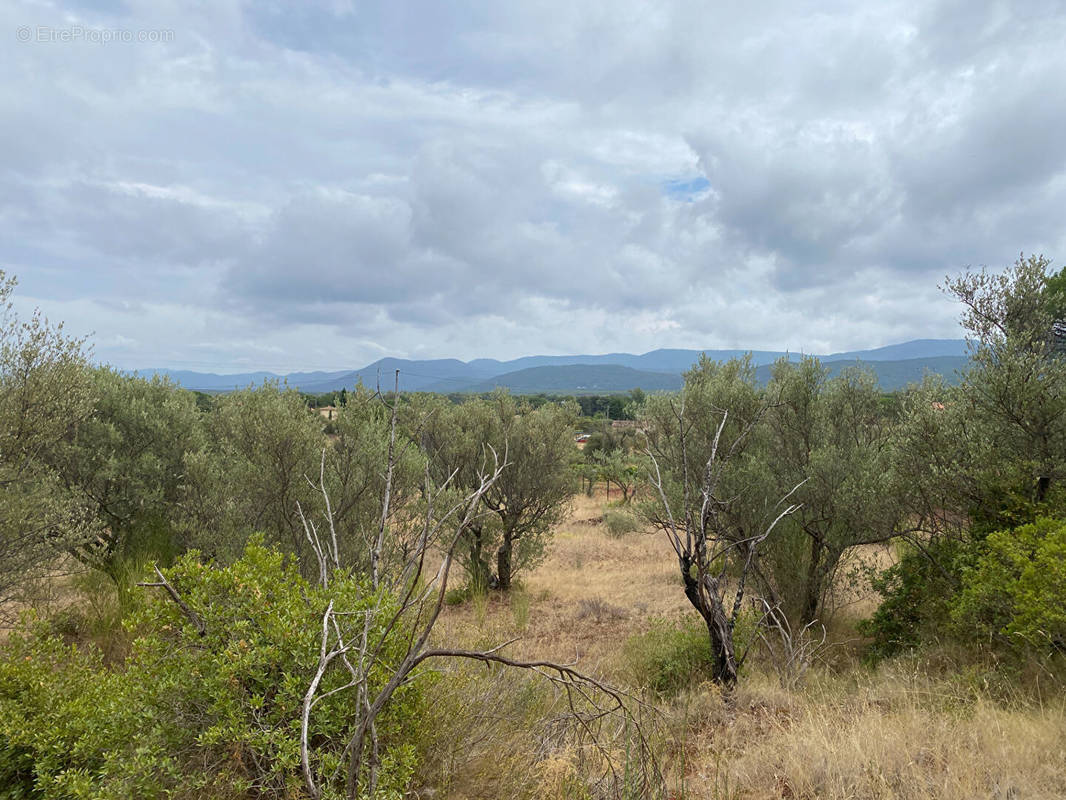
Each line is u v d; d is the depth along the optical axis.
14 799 3.18
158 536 8.48
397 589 4.37
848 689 6.64
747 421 10.20
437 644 4.53
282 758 2.91
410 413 13.39
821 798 3.62
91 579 7.76
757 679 6.98
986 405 7.40
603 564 19.03
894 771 3.88
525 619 11.21
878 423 10.55
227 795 3.07
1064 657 5.48
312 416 9.72
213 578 3.48
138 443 9.11
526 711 4.70
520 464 14.95
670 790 3.84
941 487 7.74
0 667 3.82
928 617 7.78
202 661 3.24
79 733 3.28
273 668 3.25
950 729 4.61
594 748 3.86
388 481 3.76
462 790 3.54
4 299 6.55
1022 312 7.60
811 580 9.73
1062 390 6.94
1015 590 5.61
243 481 8.53
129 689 3.26
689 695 6.23
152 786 2.90
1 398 6.38
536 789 3.48
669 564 18.34
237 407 9.78
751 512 9.63
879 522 8.61
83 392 7.25
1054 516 6.47
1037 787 3.54
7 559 6.36
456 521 10.23
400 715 3.42
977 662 6.52
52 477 7.23
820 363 10.45
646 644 8.30
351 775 2.52
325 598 3.54
